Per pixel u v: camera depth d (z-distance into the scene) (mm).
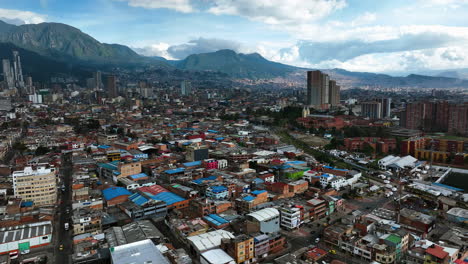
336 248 171750
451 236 173375
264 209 191125
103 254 150875
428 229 187125
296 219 195125
